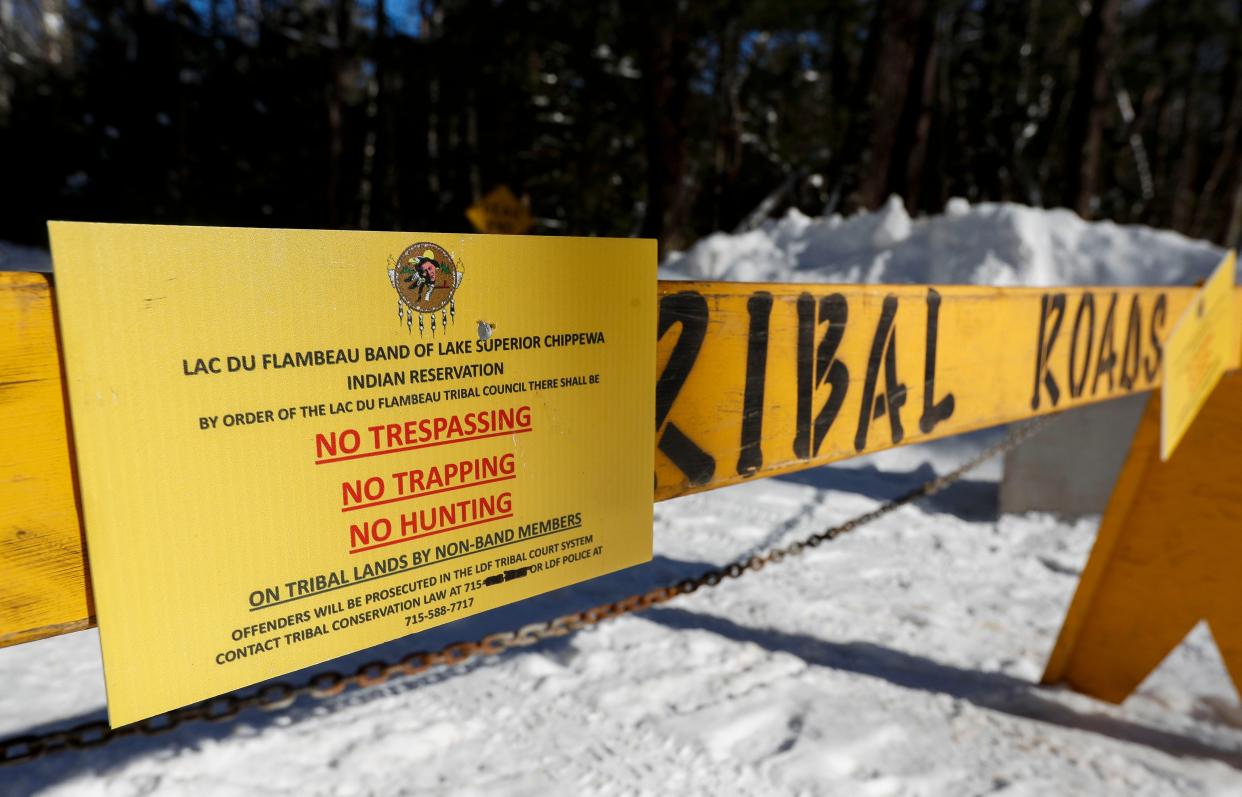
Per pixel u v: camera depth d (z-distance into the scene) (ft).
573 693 9.18
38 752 4.38
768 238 34.37
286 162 70.23
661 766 7.81
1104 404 17.12
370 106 79.00
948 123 83.92
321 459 3.22
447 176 78.02
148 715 2.91
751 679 9.75
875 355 6.40
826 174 61.21
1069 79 79.71
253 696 5.22
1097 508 17.30
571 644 10.44
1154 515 9.50
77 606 2.94
